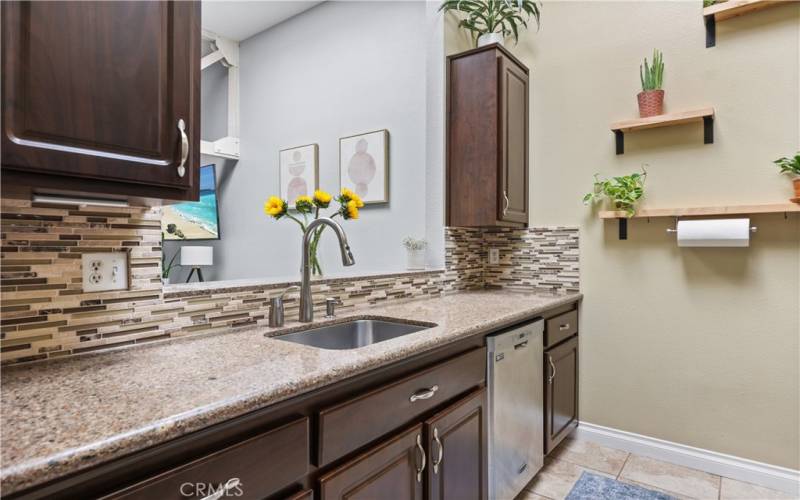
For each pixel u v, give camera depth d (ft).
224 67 13.55
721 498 6.40
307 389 3.07
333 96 10.75
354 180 9.98
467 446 4.97
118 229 3.77
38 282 3.33
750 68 6.84
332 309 5.60
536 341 6.68
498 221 7.73
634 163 7.80
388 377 3.92
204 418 2.47
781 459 6.64
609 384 8.07
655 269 7.62
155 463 2.35
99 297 3.65
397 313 5.96
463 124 8.05
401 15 9.38
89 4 2.72
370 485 3.63
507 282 9.20
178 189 3.25
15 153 2.43
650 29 7.68
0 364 3.17
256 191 12.84
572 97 8.43
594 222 8.20
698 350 7.27
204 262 12.57
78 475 2.06
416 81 9.06
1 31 2.38
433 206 8.36
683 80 7.36
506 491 5.83
